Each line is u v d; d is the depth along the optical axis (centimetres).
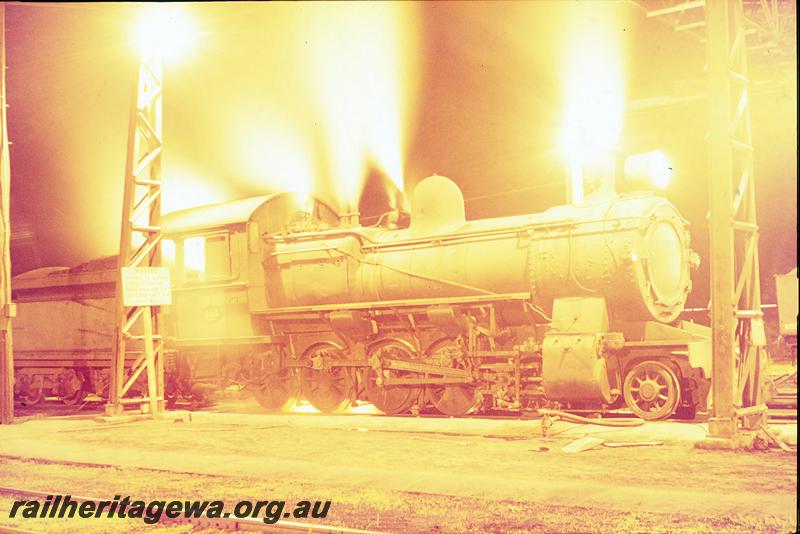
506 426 1350
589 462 969
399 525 689
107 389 2069
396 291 1655
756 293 1183
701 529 632
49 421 1705
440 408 1603
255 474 961
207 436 1363
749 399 1153
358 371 1730
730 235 1091
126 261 1662
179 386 1967
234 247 1825
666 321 1449
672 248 1489
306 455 1107
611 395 1390
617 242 1402
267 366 1833
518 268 1502
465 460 1020
